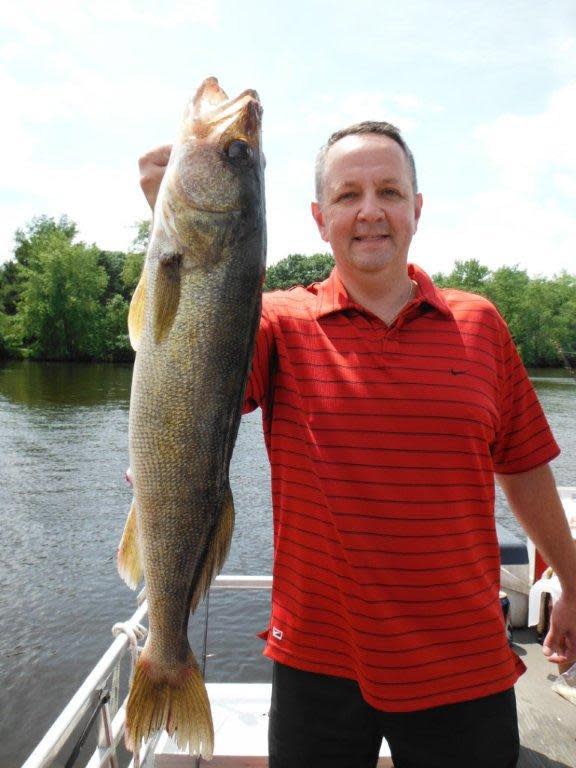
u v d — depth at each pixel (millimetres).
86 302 62969
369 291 2232
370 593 1987
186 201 2113
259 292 2180
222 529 2184
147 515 2072
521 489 2385
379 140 2180
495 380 2176
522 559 4492
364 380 2072
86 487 17078
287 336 2209
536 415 2334
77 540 13125
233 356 2111
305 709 2107
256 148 2219
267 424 2316
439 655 1981
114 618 9750
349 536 2006
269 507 15875
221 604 10031
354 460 2027
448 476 2018
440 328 2143
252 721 3283
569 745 3225
